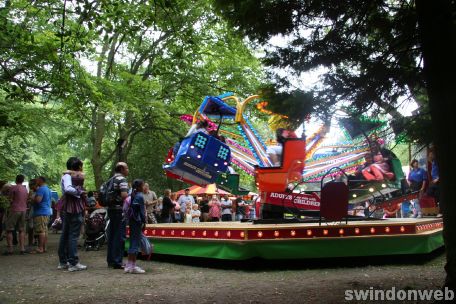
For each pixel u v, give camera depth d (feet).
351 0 17.20
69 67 40.91
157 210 51.13
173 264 29.40
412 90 18.17
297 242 25.86
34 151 97.19
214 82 66.33
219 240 26.40
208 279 22.27
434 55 13.65
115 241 27.61
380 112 18.66
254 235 25.45
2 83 39.93
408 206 49.32
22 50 38.75
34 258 33.83
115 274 24.62
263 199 30.99
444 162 13.44
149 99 55.26
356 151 32.01
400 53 17.87
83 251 39.73
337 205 26.43
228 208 61.57
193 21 59.00
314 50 17.95
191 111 66.90
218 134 32.60
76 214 26.61
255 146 32.27
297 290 18.33
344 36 17.94
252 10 17.65
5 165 80.02
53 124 66.90
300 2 17.38
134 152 98.53
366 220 31.96
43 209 38.73
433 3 13.67
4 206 37.24
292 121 18.30
